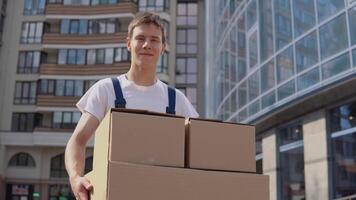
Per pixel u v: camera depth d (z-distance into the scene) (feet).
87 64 108.47
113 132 6.28
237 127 6.89
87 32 110.01
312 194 35.60
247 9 44.27
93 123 7.57
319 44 32.71
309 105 35.65
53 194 104.73
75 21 110.83
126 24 111.14
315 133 35.96
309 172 36.14
